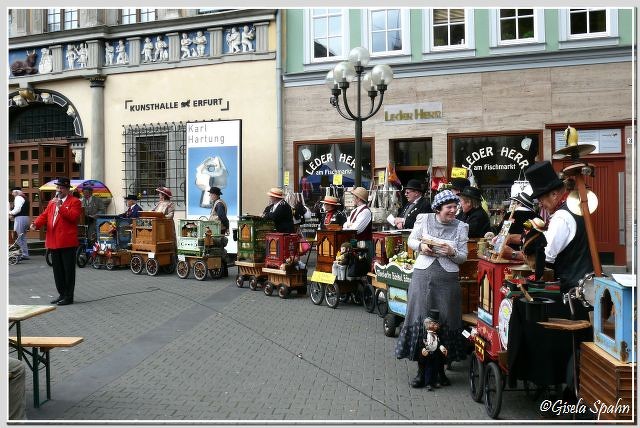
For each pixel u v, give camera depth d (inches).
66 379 269.4
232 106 737.6
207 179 652.1
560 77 612.1
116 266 625.9
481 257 242.1
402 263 328.2
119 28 785.6
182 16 754.8
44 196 820.0
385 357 301.7
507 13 628.7
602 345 183.5
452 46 645.9
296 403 239.0
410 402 240.4
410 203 408.2
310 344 325.7
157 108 775.1
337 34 693.9
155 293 478.6
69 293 437.7
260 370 281.7
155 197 781.9
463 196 325.7
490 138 634.2
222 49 743.7
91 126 804.6
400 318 343.6
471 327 270.5
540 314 200.7
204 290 491.8
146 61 779.4
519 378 209.6
